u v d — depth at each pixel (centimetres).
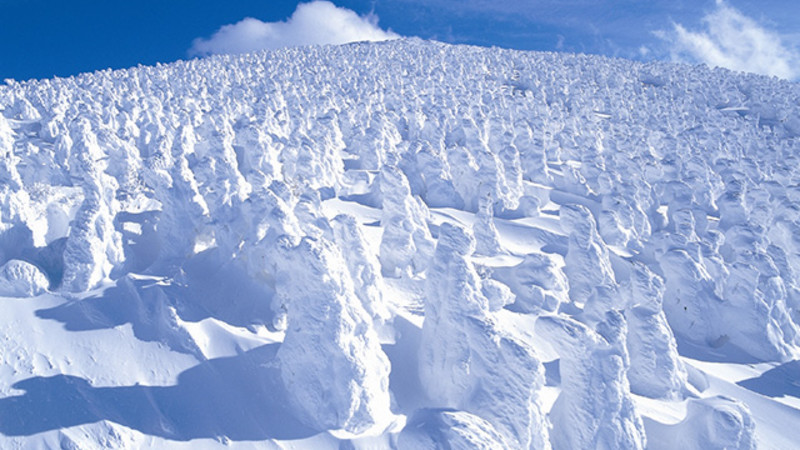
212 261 2042
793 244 3403
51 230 2228
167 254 2155
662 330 1973
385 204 2525
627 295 2180
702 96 9994
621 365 1452
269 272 1859
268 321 1767
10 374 1448
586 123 6725
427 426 1123
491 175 3634
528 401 1366
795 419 2048
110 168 3136
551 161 5453
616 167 4803
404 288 2333
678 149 5941
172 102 5722
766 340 2483
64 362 1514
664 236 3011
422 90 8525
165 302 1694
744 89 11300
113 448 1305
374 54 14000
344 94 7600
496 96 7825
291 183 3297
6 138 3688
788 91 11262
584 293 2611
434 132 4881
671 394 1948
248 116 5162
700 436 1499
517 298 2416
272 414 1445
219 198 2153
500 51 15888
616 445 1409
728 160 5378
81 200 2630
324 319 1443
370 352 1527
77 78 8619
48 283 1841
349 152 4906
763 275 2678
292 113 5362
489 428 1145
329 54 13825
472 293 1576
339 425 1416
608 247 3300
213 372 1541
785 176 4938
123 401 1427
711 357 2431
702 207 4441
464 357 1523
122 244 2127
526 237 3272
